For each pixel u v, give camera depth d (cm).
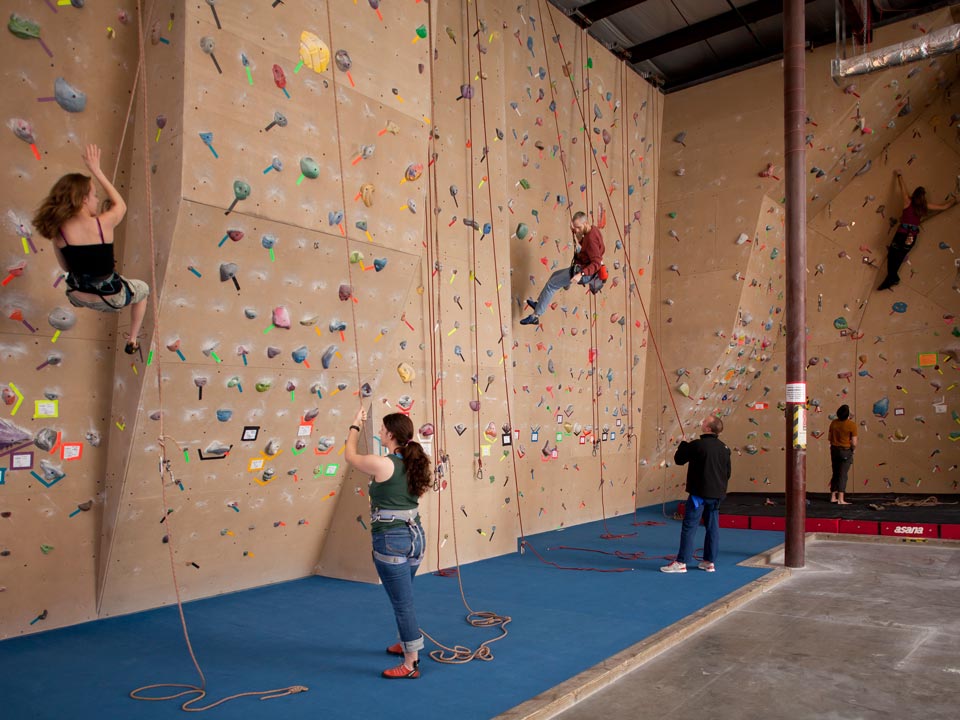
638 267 1027
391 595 359
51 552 429
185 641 416
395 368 574
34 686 344
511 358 753
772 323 1114
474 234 673
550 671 364
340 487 584
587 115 914
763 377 1155
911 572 620
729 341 998
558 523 856
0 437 387
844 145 990
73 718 306
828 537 805
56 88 385
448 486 630
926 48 724
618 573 609
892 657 396
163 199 382
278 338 456
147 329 396
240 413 465
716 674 372
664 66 1073
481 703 322
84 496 437
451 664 375
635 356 1023
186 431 443
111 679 354
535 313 729
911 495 1015
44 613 433
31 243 379
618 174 979
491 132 701
